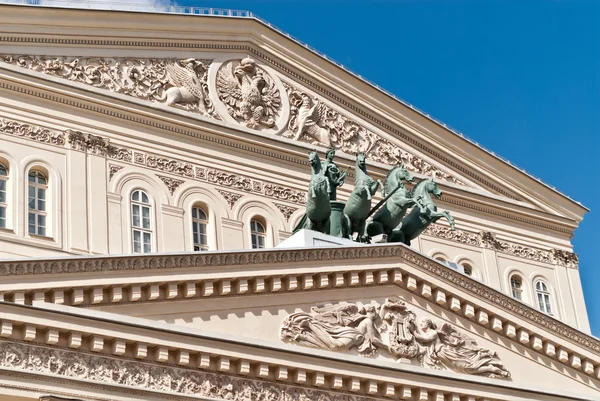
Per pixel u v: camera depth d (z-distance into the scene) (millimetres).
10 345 39125
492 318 50781
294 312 45969
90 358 40531
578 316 68750
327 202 49062
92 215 54812
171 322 42844
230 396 43031
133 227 55844
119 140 56938
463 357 49531
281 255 45656
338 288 47406
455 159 67125
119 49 57875
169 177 57750
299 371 44656
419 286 49312
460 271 50250
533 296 67625
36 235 53000
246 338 43688
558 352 52344
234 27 61156
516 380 50781
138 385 41219
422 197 51219
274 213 60344
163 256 42688
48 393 39344
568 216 71000
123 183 56312
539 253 69188
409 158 65500
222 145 59688
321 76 63312
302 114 62344
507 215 68562
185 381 42250
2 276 39250
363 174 50688
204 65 60094
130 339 41000
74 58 56625
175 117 58312
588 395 52875
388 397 46844
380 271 48312
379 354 47406
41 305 39719
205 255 43719
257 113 60875
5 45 54938
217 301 44188
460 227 66500
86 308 41031
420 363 48312
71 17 56500
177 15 59125
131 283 41875
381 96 64938
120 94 57156
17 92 54781
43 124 55094
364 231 50375
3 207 53000
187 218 57594
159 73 58750
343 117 63688
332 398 45562
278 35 62375
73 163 55281
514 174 69062
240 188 59719
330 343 46156
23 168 53875
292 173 61531
